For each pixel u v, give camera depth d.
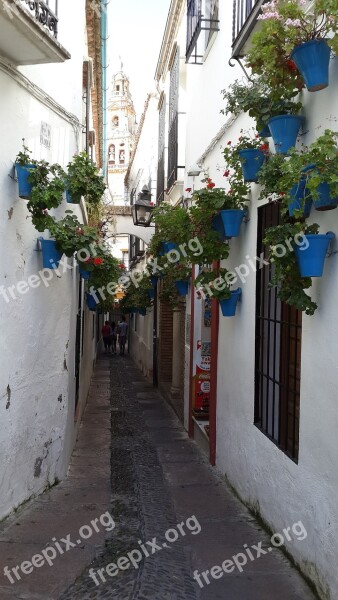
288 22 3.04
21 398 4.58
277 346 4.38
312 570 3.37
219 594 3.37
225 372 5.83
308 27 3.03
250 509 4.81
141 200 11.25
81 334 8.48
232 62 5.79
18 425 4.53
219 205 4.85
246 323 5.03
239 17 5.22
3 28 3.66
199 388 7.90
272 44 3.23
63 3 5.56
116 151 41.44
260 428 4.59
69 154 5.93
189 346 8.41
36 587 3.43
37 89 4.73
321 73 3.00
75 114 6.40
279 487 4.04
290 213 3.20
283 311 4.24
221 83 6.37
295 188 3.09
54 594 3.36
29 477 4.85
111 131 41.69
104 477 5.88
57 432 5.56
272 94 3.59
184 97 10.21
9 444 4.36
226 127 5.86
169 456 6.92
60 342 5.61
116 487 5.58
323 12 2.96
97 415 9.83
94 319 17.08
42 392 5.10
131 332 24.02
